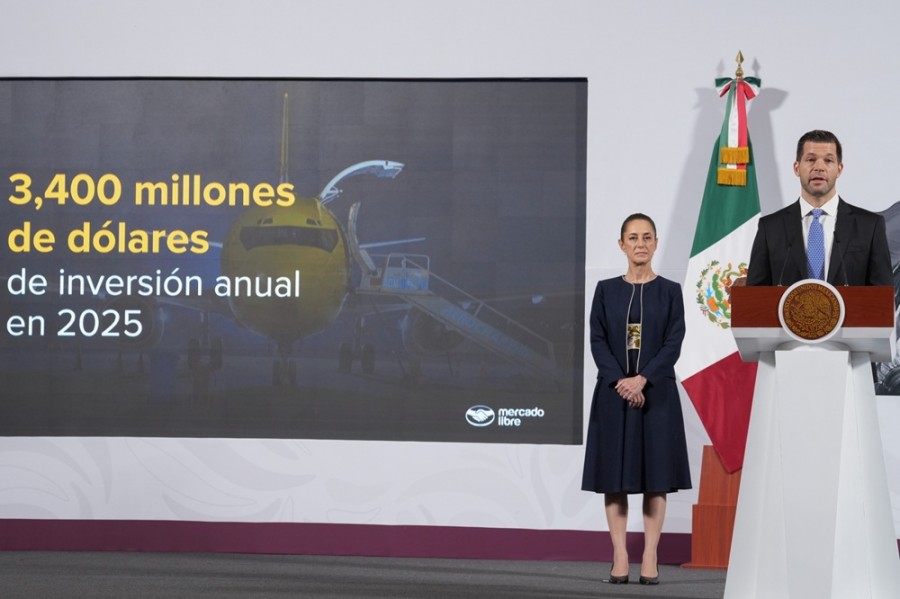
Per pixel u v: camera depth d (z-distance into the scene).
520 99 7.62
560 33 7.59
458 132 7.62
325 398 7.56
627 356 6.31
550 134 7.59
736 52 7.52
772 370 3.94
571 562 7.34
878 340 3.71
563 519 7.44
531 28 7.61
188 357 7.60
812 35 7.47
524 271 7.54
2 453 7.59
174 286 7.63
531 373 7.50
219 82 7.71
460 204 7.60
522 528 7.45
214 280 7.63
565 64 7.58
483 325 7.54
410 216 7.61
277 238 7.63
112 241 7.66
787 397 3.79
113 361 7.61
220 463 7.54
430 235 7.60
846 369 3.75
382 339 7.57
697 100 7.53
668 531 7.36
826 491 3.74
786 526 3.77
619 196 7.53
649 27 7.56
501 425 7.50
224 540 7.51
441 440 7.51
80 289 7.65
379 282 7.59
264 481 7.53
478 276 7.56
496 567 6.96
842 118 7.45
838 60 7.46
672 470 6.20
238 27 7.68
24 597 5.25
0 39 7.70
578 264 7.54
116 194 7.68
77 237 7.68
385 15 7.66
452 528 7.46
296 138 7.66
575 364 7.49
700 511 7.02
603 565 7.17
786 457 3.78
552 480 7.45
